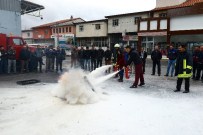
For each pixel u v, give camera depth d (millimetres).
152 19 27188
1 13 20844
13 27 22109
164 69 18516
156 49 14594
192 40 25781
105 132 5250
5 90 9508
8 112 6609
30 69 16094
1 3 20797
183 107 7203
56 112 6617
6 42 15148
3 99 8016
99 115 6367
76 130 5359
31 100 7887
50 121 5918
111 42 43500
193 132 5289
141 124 5738
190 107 7211
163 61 26125
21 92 9125
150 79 12992
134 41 37250
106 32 44000
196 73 13664
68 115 6363
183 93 9266
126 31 39719
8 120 5980
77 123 5781
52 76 13703
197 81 12484
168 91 9648
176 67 9555
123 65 12039
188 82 9344
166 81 12289
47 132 5250
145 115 6402
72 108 6992
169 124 5754
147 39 31703
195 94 9078
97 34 45344
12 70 15297
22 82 11305
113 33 42219
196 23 22562
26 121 5914
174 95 8883
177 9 24062
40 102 7637
